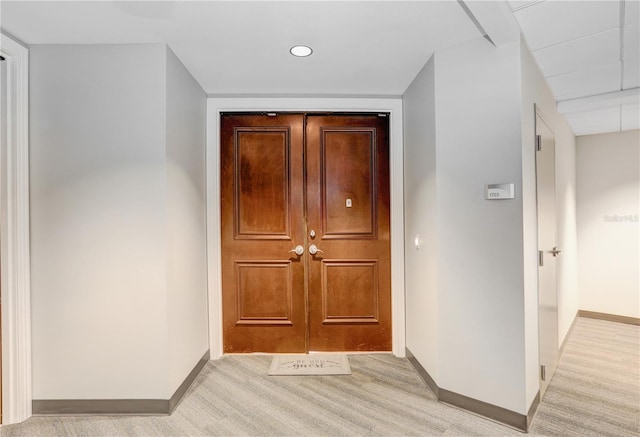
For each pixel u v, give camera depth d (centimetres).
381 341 304
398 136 296
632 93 287
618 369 272
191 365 251
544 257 233
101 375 213
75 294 212
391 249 299
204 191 288
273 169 302
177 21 189
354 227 304
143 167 212
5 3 171
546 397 229
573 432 193
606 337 344
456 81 218
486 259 207
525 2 174
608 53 229
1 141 200
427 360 245
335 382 251
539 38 209
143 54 213
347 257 304
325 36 206
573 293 382
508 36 190
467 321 214
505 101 200
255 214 302
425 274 246
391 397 230
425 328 248
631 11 182
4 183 201
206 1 171
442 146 224
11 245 202
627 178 385
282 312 303
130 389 213
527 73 210
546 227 242
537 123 227
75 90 213
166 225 213
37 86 212
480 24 180
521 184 194
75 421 206
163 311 212
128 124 212
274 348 302
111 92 213
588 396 230
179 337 230
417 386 245
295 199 302
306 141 302
